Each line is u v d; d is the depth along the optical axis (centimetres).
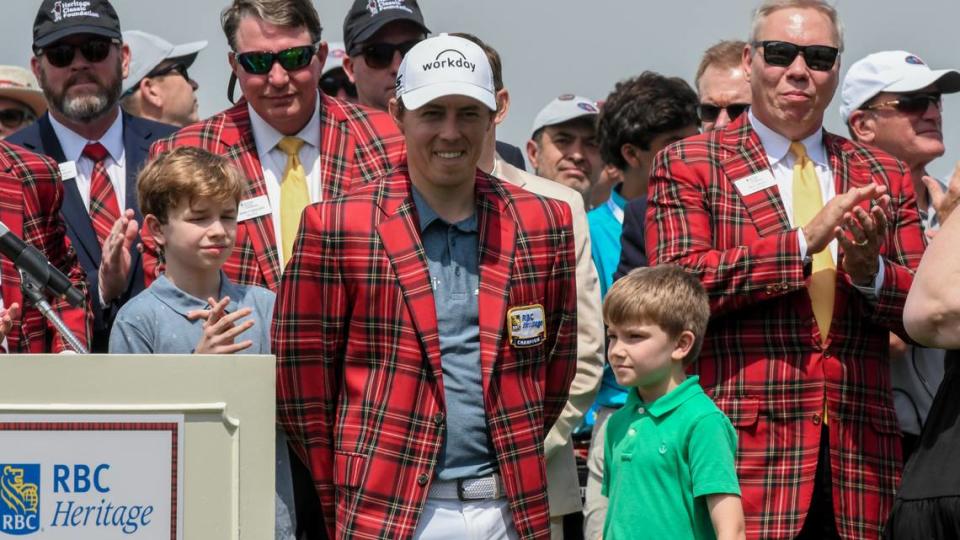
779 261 1231
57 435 945
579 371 1442
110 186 1506
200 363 959
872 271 1241
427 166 1134
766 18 1331
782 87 1310
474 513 1114
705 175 1301
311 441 1143
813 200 1309
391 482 1102
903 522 1170
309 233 1137
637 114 1675
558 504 1435
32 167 1334
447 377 1119
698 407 1146
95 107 1504
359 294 1126
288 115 1351
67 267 1350
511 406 1124
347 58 1698
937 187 1249
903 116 1575
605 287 1642
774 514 1234
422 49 1145
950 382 1183
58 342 1305
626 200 1689
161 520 952
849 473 1249
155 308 1177
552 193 1502
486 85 1135
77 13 1512
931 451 1169
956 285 1154
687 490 1137
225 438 960
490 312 1127
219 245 1178
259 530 962
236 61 1368
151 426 952
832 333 1262
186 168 1170
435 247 1144
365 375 1127
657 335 1153
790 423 1248
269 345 1205
